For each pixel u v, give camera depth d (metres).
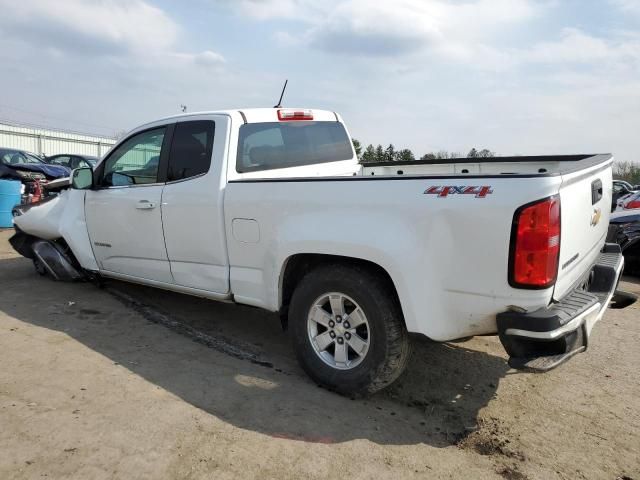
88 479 2.51
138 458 2.69
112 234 5.11
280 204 3.59
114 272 5.31
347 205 3.27
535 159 4.77
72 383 3.52
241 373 3.83
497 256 2.76
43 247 6.11
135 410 3.18
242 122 4.22
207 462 2.68
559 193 2.75
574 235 3.04
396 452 2.86
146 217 4.63
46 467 2.59
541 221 2.66
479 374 3.95
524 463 2.80
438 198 2.92
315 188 3.42
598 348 4.59
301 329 3.61
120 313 5.14
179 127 4.46
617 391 3.71
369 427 3.11
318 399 3.44
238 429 3.01
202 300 5.71
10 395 3.31
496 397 3.58
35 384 3.48
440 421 3.23
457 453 2.88
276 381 3.70
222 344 4.44
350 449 2.87
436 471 2.70
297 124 4.80
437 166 5.33
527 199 2.68
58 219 5.79
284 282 3.75
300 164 4.73
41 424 2.97
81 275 5.97
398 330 3.21
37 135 37.25
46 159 17.88
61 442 2.80
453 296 2.93
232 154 4.10
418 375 3.90
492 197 2.76
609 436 3.10
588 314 2.90
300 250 3.45
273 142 4.51
